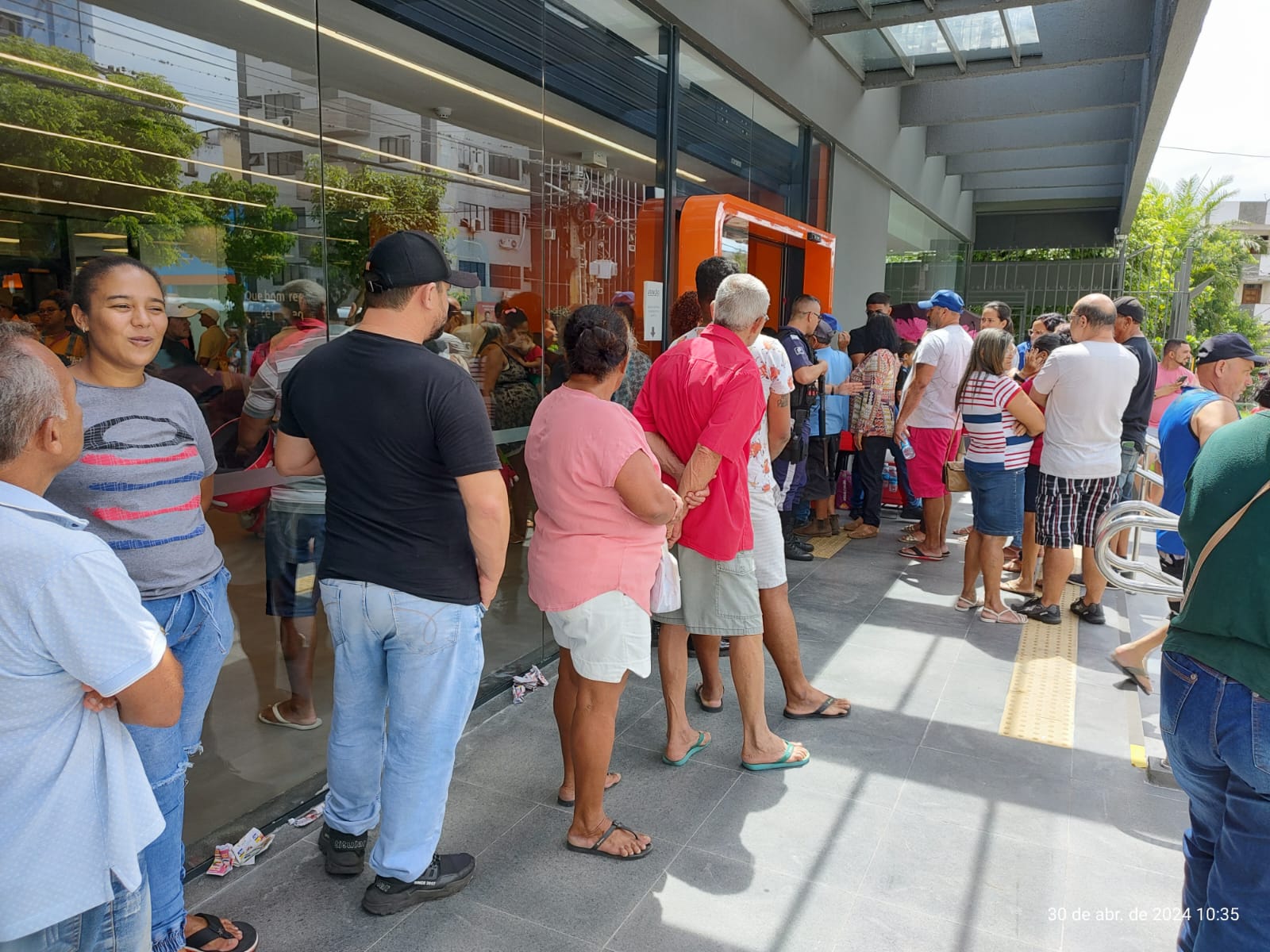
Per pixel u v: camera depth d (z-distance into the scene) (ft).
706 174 18.30
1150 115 26.40
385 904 7.67
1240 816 5.74
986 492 15.49
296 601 9.52
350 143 9.77
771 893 8.14
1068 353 14.71
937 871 8.52
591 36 14.02
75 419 4.49
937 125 32.48
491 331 12.32
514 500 13.08
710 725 11.66
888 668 13.70
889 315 22.29
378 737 8.01
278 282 9.07
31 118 7.09
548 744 11.06
